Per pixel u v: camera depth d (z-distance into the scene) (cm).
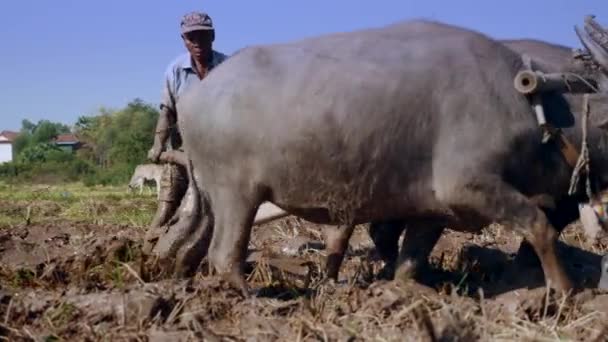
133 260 698
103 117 7312
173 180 705
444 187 565
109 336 501
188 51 721
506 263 685
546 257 570
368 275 702
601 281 601
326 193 577
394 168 568
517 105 569
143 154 4484
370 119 559
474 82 564
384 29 604
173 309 541
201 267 712
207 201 627
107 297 543
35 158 5866
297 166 570
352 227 674
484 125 560
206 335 494
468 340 471
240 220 591
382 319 517
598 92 593
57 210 1675
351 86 560
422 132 563
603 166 604
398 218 604
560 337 493
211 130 585
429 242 619
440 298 552
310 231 1030
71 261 698
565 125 585
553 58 606
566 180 600
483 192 561
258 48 601
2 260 762
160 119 721
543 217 570
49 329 519
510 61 584
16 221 1369
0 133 10106
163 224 705
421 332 456
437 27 603
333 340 487
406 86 560
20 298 559
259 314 538
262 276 704
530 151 575
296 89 564
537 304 532
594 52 593
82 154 6994
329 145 562
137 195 2356
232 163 584
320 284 612
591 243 807
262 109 569
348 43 584
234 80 580
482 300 514
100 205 1692
